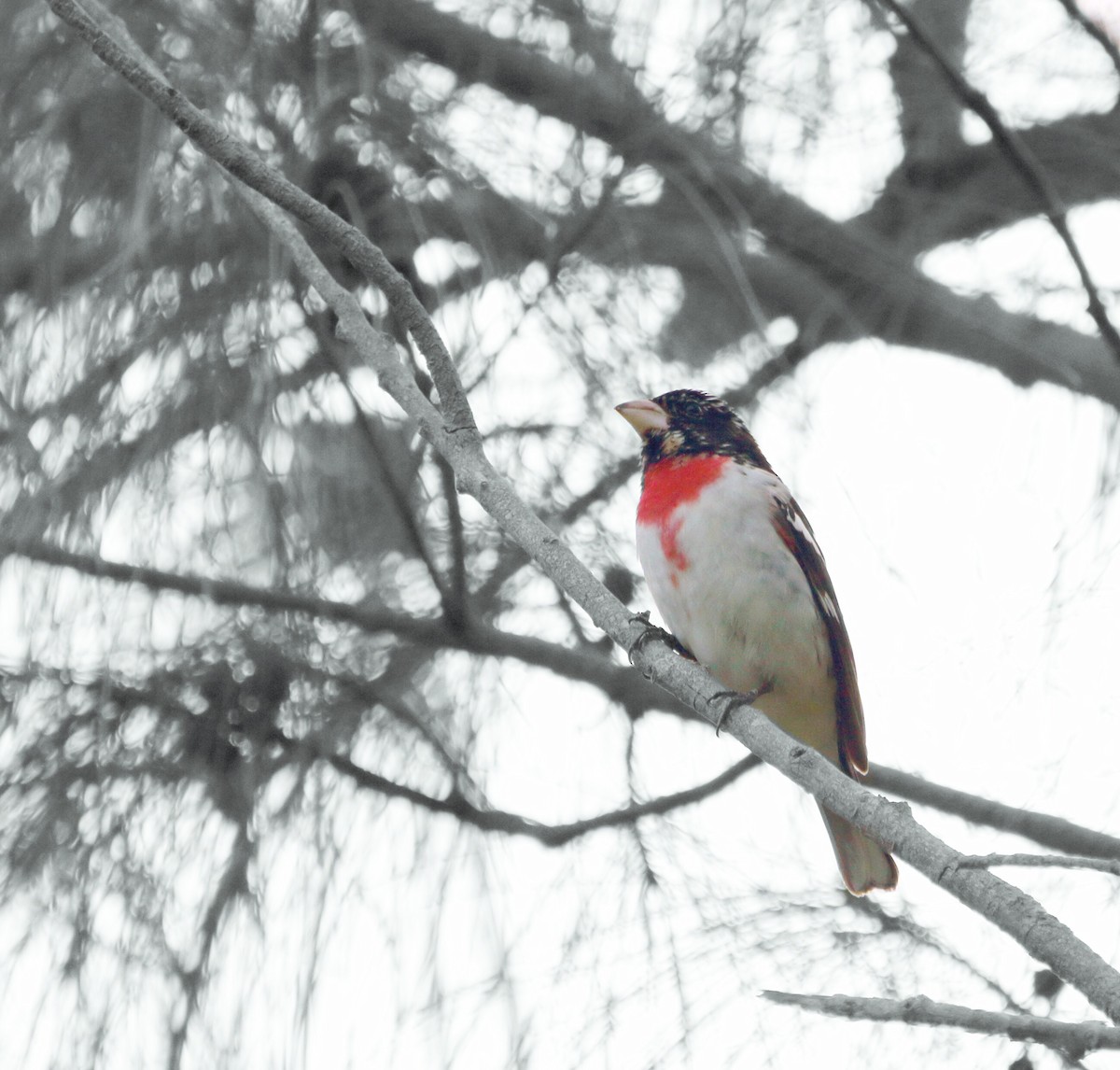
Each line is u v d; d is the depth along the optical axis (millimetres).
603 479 8383
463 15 8055
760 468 8148
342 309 6594
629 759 8039
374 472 7820
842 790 5215
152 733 7414
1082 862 4496
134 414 7203
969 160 9320
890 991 6918
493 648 7938
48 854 7133
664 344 8672
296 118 7578
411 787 7516
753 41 8164
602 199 7719
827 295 8961
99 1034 6754
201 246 7367
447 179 7730
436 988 6879
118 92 7504
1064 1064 6465
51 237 7492
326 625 7715
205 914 7051
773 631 7844
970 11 9180
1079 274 8250
